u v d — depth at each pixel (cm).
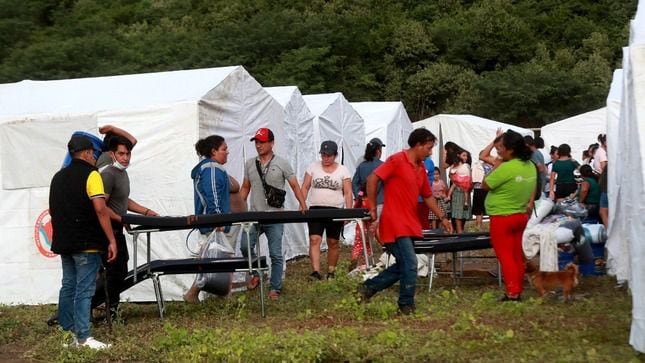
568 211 997
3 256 995
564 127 2888
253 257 879
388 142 2012
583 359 609
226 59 4250
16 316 900
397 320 795
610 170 1123
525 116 4369
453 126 2525
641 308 619
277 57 4347
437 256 1252
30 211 995
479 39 4781
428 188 841
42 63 3688
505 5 5153
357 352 647
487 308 837
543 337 695
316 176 1124
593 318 786
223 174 915
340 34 4553
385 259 1086
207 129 994
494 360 617
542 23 5031
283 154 1247
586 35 4903
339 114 1656
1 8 4266
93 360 686
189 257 964
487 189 890
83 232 710
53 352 715
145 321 841
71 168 718
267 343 670
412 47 4641
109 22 4809
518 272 883
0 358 718
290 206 1360
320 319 819
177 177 970
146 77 1093
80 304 715
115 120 986
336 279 1043
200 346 675
